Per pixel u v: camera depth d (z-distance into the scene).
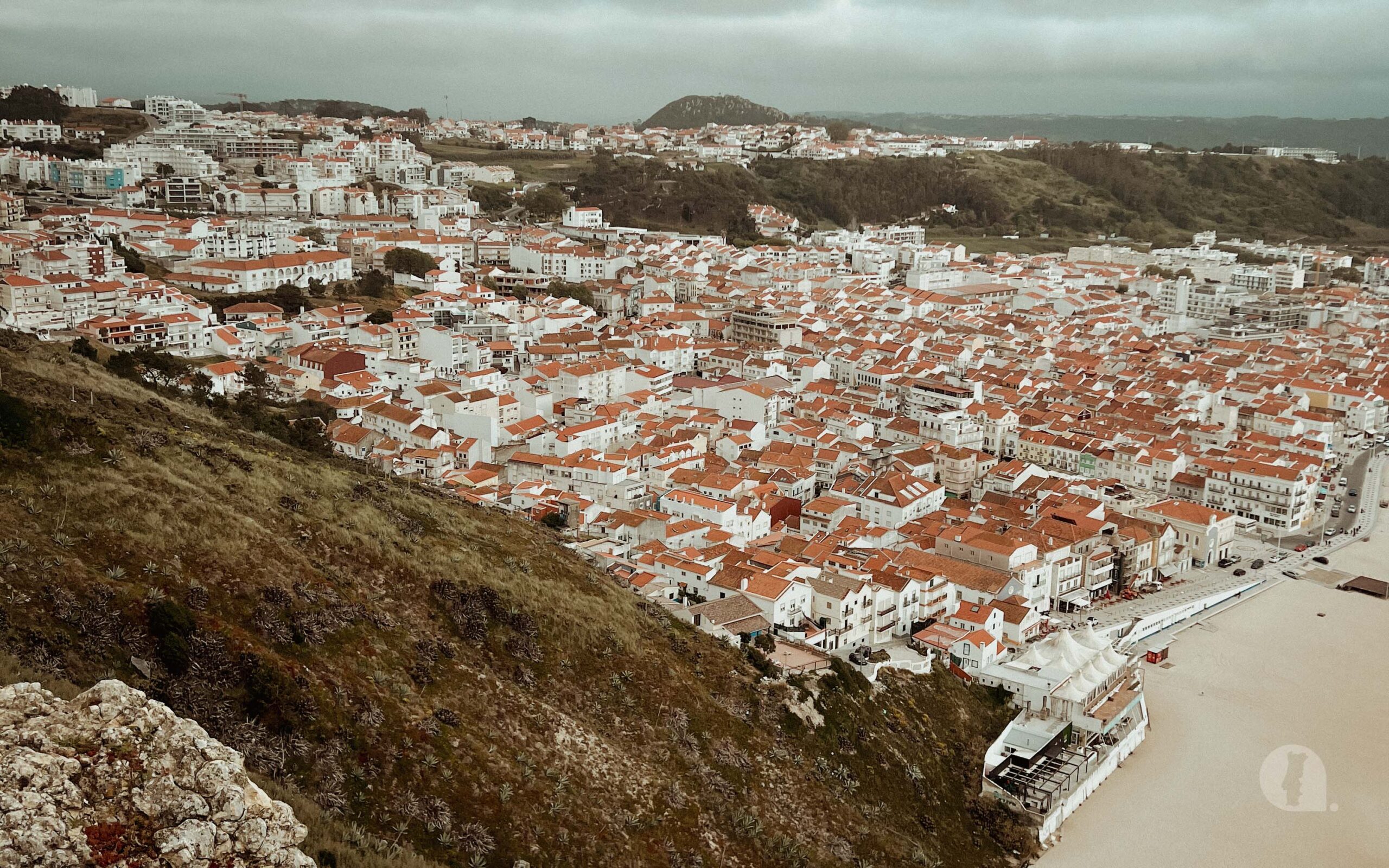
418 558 109.06
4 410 96.44
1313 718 154.38
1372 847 126.38
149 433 110.50
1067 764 134.88
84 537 85.75
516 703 95.38
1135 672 156.38
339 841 68.62
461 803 81.06
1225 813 132.25
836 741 120.31
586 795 89.00
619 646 111.81
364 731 81.44
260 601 88.25
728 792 100.25
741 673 120.75
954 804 125.31
